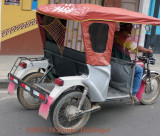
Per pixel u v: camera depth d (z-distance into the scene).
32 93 3.56
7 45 7.86
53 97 3.26
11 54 7.99
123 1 8.99
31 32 8.06
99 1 8.55
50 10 3.93
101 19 3.38
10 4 7.53
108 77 3.72
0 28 7.61
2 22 7.59
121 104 5.07
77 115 3.51
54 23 4.10
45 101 3.26
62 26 4.06
